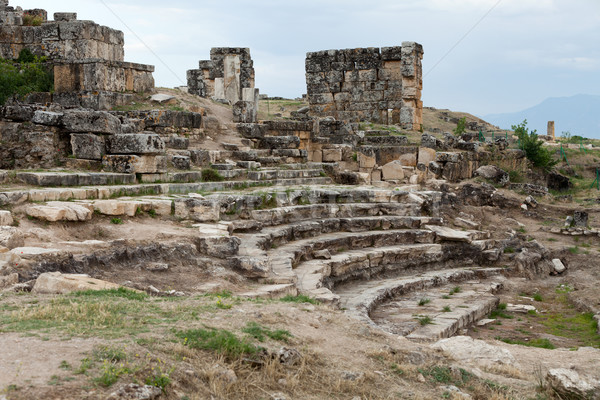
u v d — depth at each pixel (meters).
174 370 7.68
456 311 18.39
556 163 47.19
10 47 37.44
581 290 22.84
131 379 7.16
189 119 29.88
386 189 28.48
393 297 20.33
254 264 15.80
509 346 14.77
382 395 8.96
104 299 10.59
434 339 15.05
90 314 9.41
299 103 58.69
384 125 45.19
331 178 32.56
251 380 8.27
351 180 32.50
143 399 6.80
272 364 8.62
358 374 9.24
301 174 30.36
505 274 25.47
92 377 7.00
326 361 9.60
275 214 21.64
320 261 20.03
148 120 28.45
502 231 28.91
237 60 43.03
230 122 34.19
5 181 18.30
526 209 32.28
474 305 19.47
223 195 21.25
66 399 6.47
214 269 15.35
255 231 20.17
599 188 41.81
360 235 23.42
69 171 20.98
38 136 22.36
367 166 35.06
